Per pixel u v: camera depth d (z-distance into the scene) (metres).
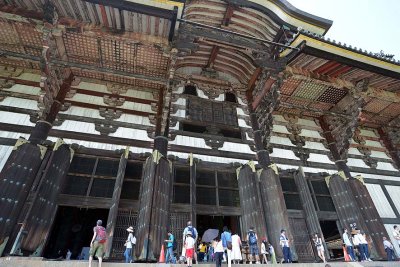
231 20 14.57
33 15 10.45
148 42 11.44
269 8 14.01
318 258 11.72
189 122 13.94
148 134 12.82
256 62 13.69
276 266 8.96
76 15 10.76
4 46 12.06
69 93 12.98
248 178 12.51
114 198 10.32
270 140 15.41
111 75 13.63
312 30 14.97
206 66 16.61
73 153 11.11
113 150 11.74
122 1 9.82
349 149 17.09
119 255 9.62
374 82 14.88
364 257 11.32
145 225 9.66
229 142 14.05
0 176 9.27
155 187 10.61
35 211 9.09
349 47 12.52
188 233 8.48
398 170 17.23
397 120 18.50
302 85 15.06
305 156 15.39
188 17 13.83
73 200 10.16
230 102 15.57
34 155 10.08
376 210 13.85
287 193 13.48
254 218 11.39
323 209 13.73
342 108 16.41
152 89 14.59
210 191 12.22
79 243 14.45
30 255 8.62
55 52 11.80
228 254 8.14
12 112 11.46
